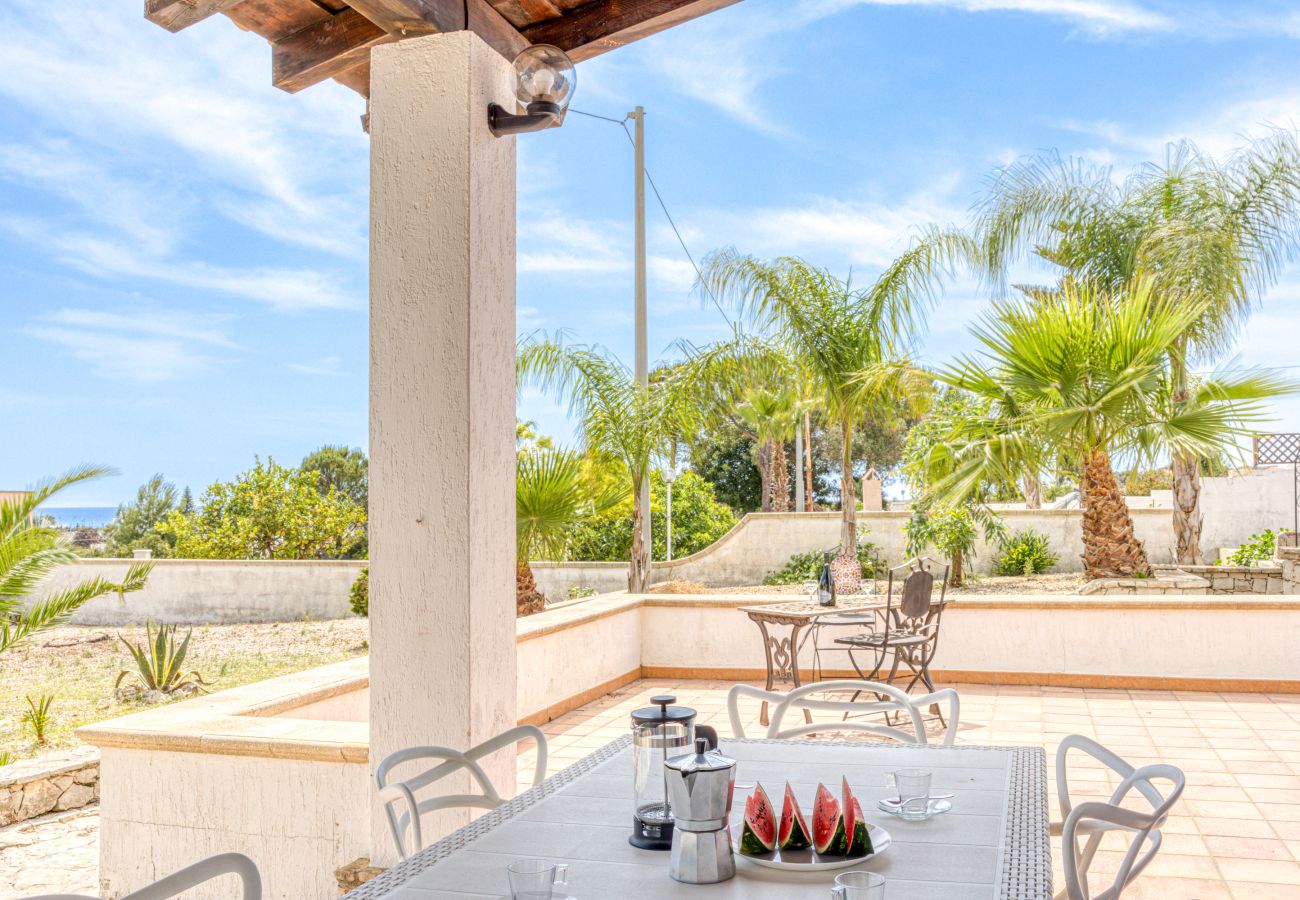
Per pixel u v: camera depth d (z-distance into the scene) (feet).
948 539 43.09
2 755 26.02
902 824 7.12
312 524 62.44
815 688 10.73
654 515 54.24
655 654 28.27
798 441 83.46
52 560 26.27
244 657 42.27
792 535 53.06
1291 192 38.88
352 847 12.33
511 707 12.03
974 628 26.18
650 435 33.19
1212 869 13.14
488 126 11.81
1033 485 57.67
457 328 11.37
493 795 8.92
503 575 11.95
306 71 12.82
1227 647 24.84
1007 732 20.88
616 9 12.47
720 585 53.47
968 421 30.81
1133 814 6.79
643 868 6.32
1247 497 54.95
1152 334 28.17
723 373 34.19
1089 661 25.54
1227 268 37.60
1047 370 28.55
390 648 11.50
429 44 11.62
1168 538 50.52
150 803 13.16
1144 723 21.54
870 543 51.90
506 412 12.10
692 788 6.04
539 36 12.90
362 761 12.16
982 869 6.17
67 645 47.75
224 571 55.62
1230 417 29.68
